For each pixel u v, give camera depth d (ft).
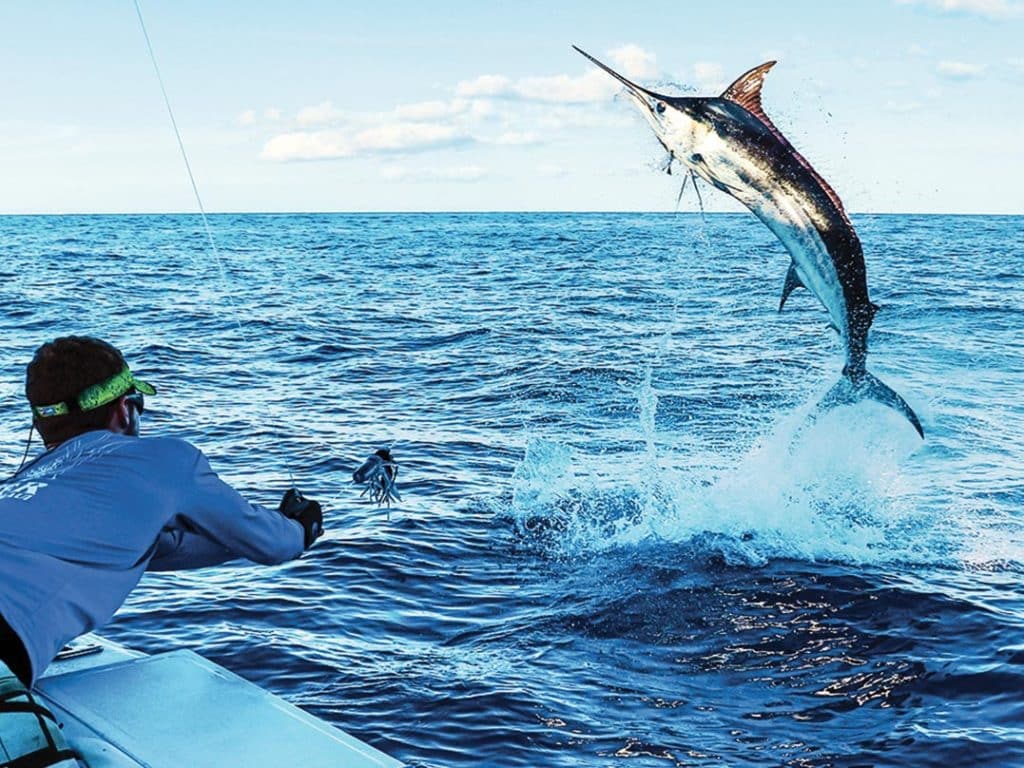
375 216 542.16
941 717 15.43
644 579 22.03
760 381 48.67
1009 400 42.91
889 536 24.98
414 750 14.55
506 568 22.84
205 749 6.99
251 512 8.06
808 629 19.16
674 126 18.06
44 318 71.82
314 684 16.71
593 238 222.89
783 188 18.86
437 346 60.29
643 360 54.60
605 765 14.19
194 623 19.29
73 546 7.14
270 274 117.80
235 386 46.78
